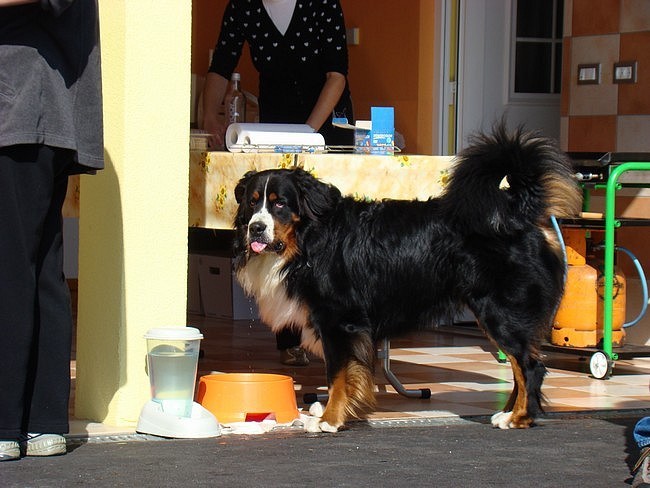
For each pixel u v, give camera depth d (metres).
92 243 5.27
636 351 7.27
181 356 5.06
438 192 5.87
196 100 10.12
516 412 5.41
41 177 4.36
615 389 6.76
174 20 5.15
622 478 4.33
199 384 5.59
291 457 4.61
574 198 5.49
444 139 10.78
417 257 5.40
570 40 9.62
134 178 5.12
